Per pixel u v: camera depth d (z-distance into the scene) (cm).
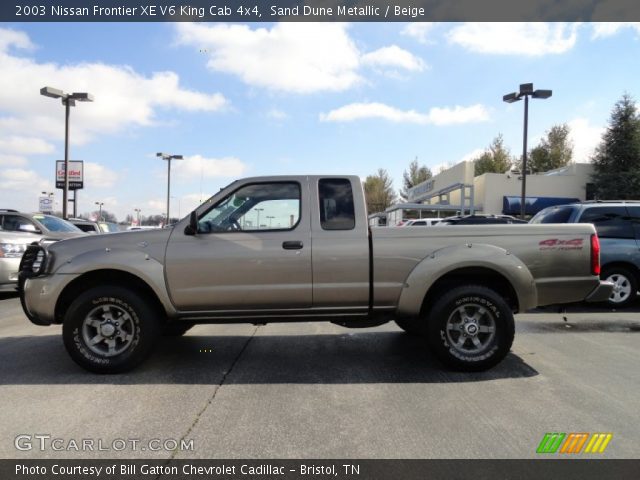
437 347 478
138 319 474
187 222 489
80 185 3425
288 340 632
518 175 3469
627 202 866
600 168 3494
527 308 491
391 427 355
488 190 3444
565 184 3512
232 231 486
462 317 483
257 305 483
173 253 476
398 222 1950
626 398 413
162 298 474
